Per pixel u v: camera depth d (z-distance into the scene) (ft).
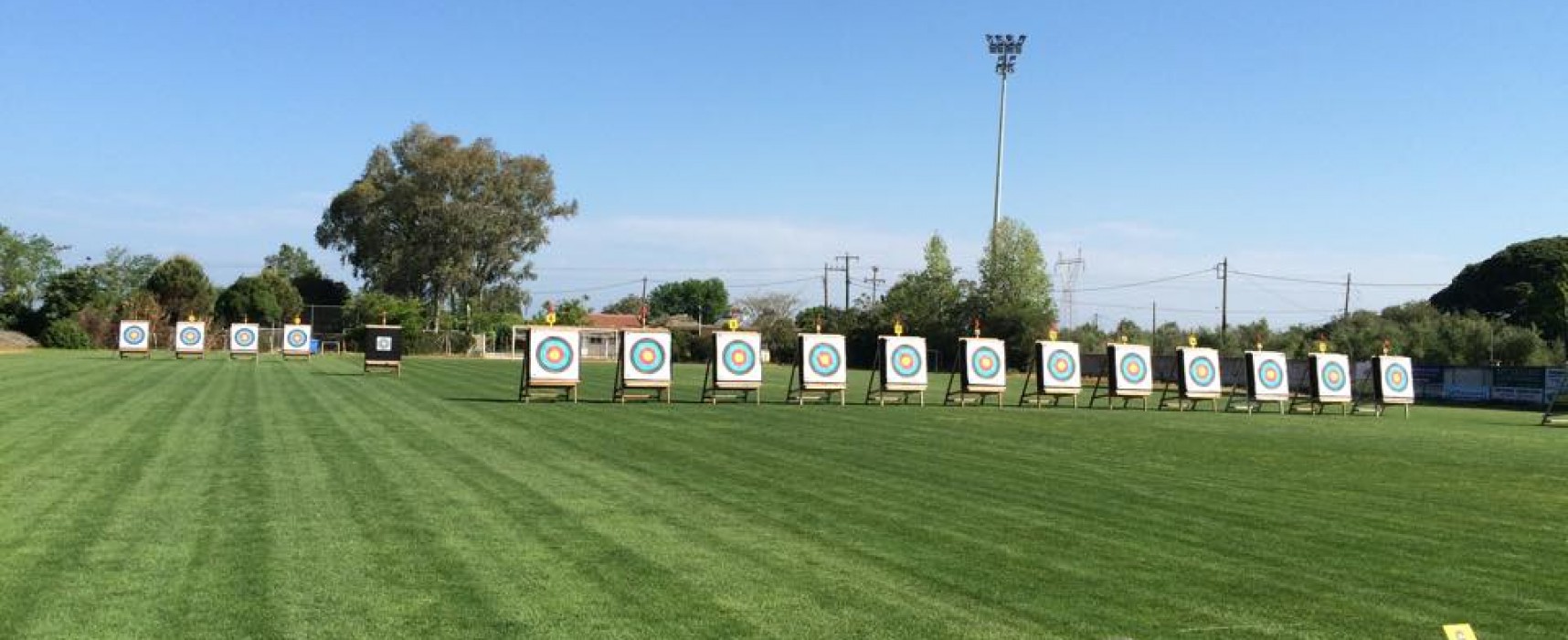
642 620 20.90
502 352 274.16
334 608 21.31
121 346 161.58
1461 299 279.08
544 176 296.92
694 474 42.50
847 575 25.05
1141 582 24.98
